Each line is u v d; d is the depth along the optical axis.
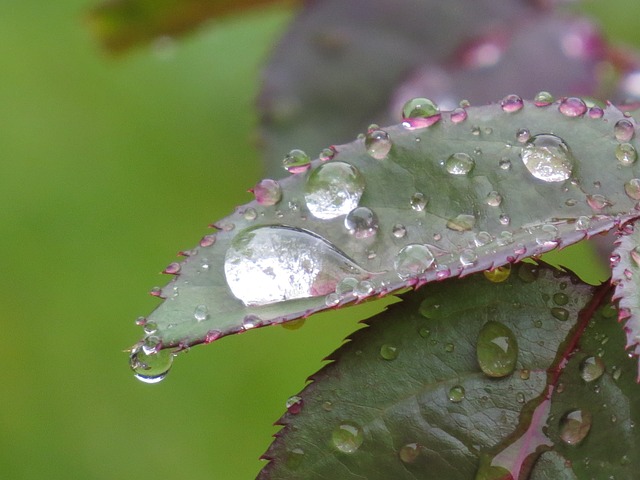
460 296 0.18
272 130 0.22
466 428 0.18
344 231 0.18
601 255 0.20
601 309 0.18
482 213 0.18
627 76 0.22
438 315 0.18
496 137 0.18
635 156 0.18
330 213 0.18
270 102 0.22
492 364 0.18
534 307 0.18
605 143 0.18
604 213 0.18
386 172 0.18
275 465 0.17
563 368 0.18
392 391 0.18
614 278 0.17
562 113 0.18
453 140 0.18
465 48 0.22
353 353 0.18
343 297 0.17
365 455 0.17
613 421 0.17
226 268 0.17
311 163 0.18
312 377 0.18
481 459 0.17
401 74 0.22
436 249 0.17
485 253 0.17
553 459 0.17
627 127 0.18
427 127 0.18
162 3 0.23
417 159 0.18
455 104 0.22
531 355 0.18
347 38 0.22
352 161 0.18
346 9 0.22
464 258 0.17
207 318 0.17
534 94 0.22
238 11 0.24
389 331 0.18
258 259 0.17
